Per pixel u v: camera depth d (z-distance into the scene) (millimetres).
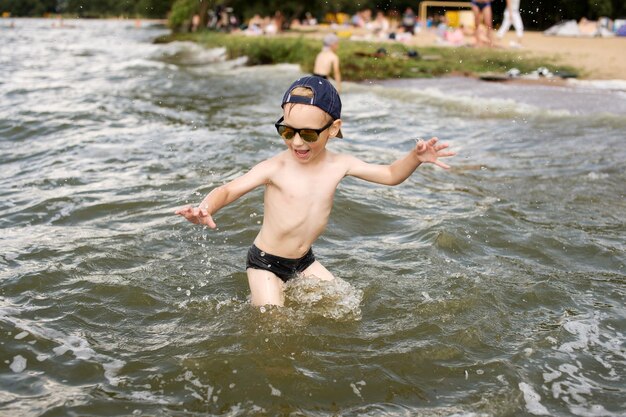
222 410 3137
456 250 5102
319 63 13781
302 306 4062
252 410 3131
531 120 10578
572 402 3232
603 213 6043
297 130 3914
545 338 3791
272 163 4141
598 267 4855
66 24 54500
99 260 4805
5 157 7848
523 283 4516
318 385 3318
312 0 30156
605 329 3930
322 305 4070
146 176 6957
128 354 3605
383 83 14898
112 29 45938
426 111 11484
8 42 32156
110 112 10969
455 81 14773
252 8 31047
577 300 4305
